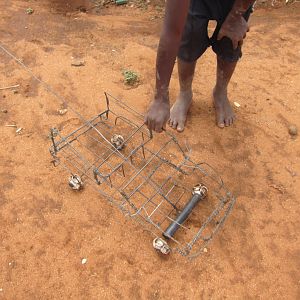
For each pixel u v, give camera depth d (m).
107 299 1.08
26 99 1.56
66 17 2.02
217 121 1.49
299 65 1.78
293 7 2.16
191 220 1.23
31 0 2.11
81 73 1.68
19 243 1.18
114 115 1.52
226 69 1.39
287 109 1.58
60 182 1.31
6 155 1.38
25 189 1.29
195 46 1.27
